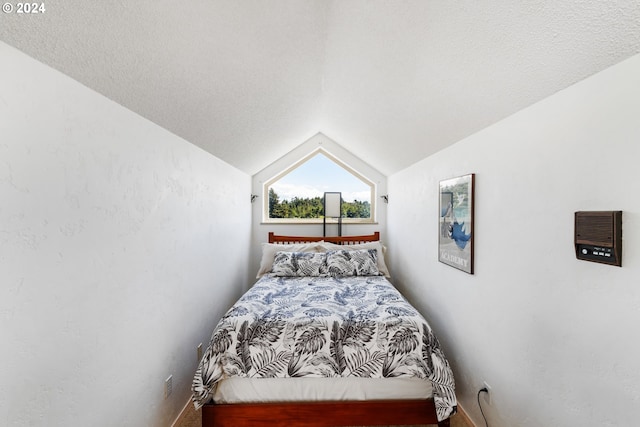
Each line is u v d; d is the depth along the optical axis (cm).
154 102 133
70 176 98
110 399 117
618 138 83
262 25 122
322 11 133
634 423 79
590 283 92
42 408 89
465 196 169
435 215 219
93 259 108
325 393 156
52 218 92
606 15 71
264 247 331
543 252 112
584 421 95
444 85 137
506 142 134
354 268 292
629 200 80
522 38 90
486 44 101
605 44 78
